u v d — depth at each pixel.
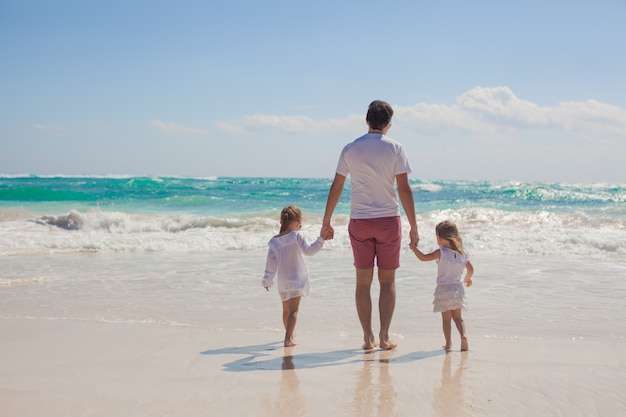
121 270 8.59
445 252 4.54
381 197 4.41
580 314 5.55
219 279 7.79
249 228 14.63
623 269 8.70
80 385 3.45
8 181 47.91
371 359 4.06
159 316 5.51
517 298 6.38
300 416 2.97
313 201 27.16
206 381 3.53
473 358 4.07
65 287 7.12
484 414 2.99
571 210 22.11
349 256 10.44
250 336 4.75
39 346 4.37
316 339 4.67
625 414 2.98
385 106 4.51
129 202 25.39
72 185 39.78
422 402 3.17
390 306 4.47
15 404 3.13
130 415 2.97
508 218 16.45
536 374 3.67
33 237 11.99
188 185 42.38
